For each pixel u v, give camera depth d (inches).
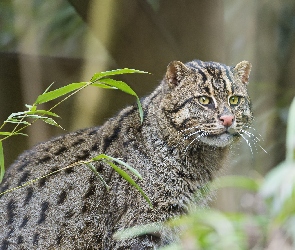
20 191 422.3
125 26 567.8
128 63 585.9
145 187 412.2
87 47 698.8
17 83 600.4
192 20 573.3
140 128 428.1
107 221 413.7
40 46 689.0
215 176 443.2
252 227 300.2
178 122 422.0
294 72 726.5
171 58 579.8
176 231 409.7
